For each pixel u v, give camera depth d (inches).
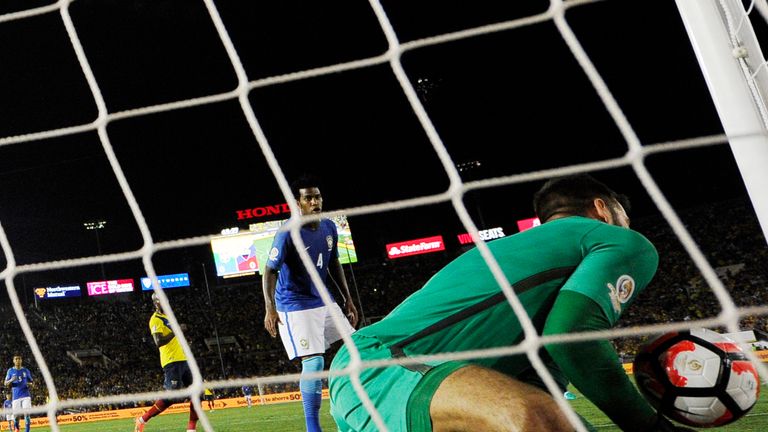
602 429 175.5
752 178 71.7
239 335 1300.4
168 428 388.5
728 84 74.2
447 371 56.9
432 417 54.9
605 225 64.5
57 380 1200.2
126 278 1470.2
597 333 39.2
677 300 1079.0
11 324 1346.0
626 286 59.5
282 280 156.3
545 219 74.4
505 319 62.2
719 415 69.8
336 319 47.4
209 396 751.1
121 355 1295.5
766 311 34.8
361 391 45.9
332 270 168.2
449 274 66.6
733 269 1113.4
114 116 59.8
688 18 78.2
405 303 67.7
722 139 37.7
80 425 632.4
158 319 294.7
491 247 66.7
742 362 70.5
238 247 1246.9
